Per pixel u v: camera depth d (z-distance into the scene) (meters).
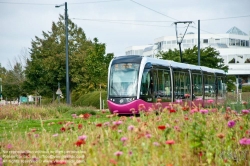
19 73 75.25
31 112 33.44
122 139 9.50
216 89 47.78
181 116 12.75
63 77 65.69
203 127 11.48
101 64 58.00
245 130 12.23
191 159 10.14
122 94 30.64
